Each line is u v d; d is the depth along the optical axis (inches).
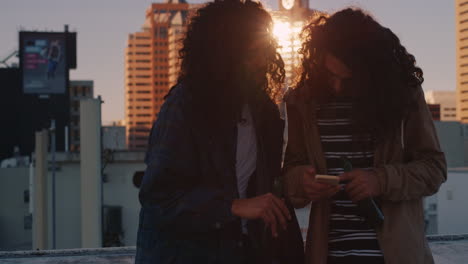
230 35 71.8
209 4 74.1
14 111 4574.3
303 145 87.7
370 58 79.0
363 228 79.9
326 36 80.9
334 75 81.8
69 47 4589.1
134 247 162.6
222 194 68.9
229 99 71.3
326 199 82.5
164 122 70.2
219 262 70.1
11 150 4564.5
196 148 70.6
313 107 84.1
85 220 1288.1
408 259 76.4
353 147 81.4
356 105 80.2
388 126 78.4
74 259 152.5
